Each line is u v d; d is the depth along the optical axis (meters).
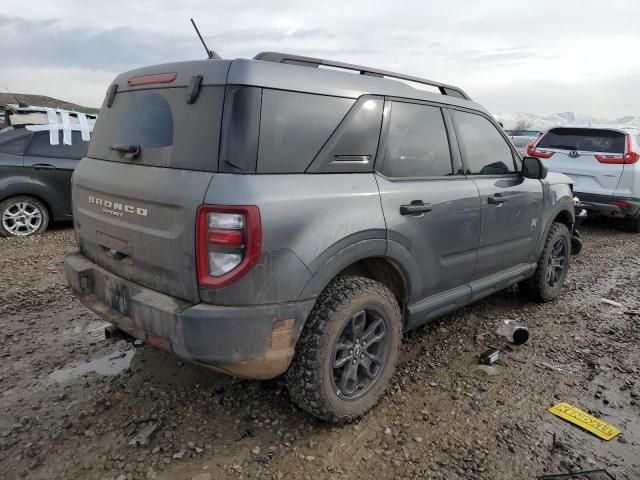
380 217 2.83
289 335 2.47
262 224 2.29
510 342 4.04
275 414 2.97
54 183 7.33
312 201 2.51
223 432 2.80
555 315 4.69
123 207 2.71
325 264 2.55
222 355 2.33
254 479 2.45
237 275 2.28
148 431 2.77
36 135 7.25
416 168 3.23
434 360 3.72
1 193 6.95
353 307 2.71
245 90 2.37
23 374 3.38
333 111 2.72
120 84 3.06
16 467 2.49
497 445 2.76
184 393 3.17
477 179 3.72
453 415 3.03
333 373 2.77
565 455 2.70
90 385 3.25
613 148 8.15
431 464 2.59
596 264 6.62
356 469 2.54
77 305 4.61
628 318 4.68
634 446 2.79
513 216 4.04
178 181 2.41
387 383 3.08
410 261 3.09
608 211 8.20
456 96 3.83
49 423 2.84
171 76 2.65
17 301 4.66
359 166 2.85
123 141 2.86
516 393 3.30
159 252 2.51
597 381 3.49
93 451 2.62
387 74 3.22
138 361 3.58
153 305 2.46
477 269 3.78
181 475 2.46
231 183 2.30
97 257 3.07
